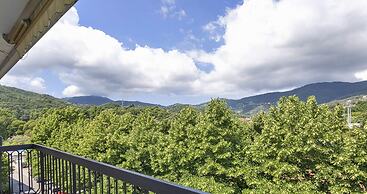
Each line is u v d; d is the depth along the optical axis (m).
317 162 20.11
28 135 35.88
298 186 19.84
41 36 2.95
